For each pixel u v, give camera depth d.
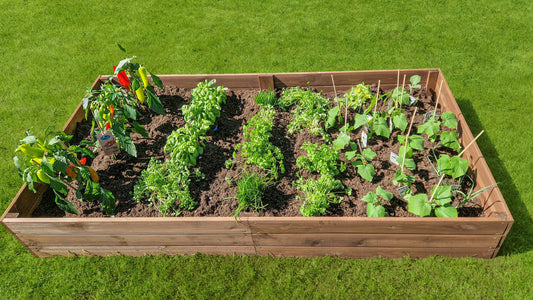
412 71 4.79
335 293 3.38
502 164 4.32
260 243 3.59
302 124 4.52
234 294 3.44
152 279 3.60
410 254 3.57
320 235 3.43
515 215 3.86
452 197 3.77
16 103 5.61
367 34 6.44
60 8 7.62
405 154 3.85
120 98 4.36
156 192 3.91
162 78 5.11
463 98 5.15
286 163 4.21
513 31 6.20
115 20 7.24
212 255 3.74
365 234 3.37
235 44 6.48
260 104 4.78
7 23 7.28
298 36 6.54
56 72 6.14
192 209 3.81
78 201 4.00
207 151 4.36
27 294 3.57
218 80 5.08
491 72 5.51
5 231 4.08
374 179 4.01
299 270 3.56
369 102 4.90
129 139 4.16
